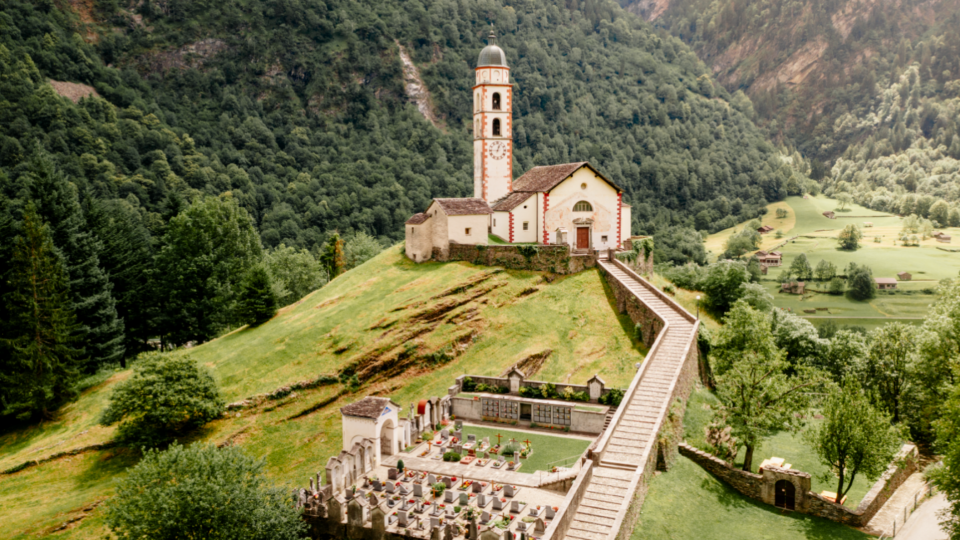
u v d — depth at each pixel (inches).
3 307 2728.8
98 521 1819.6
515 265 2834.6
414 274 2965.1
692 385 2139.5
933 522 1632.6
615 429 1766.7
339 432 2154.3
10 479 2080.5
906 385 2317.9
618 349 2397.9
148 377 2122.3
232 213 3885.3
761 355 1800.0
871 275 6712.6
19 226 2834.6
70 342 2817.4
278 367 2450.8
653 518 1491.1
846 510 1589.6
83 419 2460.6
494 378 2269.9
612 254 2876.5
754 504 1660.9
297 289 4343.0
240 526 1451.8
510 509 1584.6
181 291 3400.6
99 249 3248.0
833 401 1691.7
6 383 2559.1
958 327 2080.5
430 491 1731.1
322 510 1646.2
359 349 2452.0
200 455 1513.3
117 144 6889.8
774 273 7568.9
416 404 2245.3
